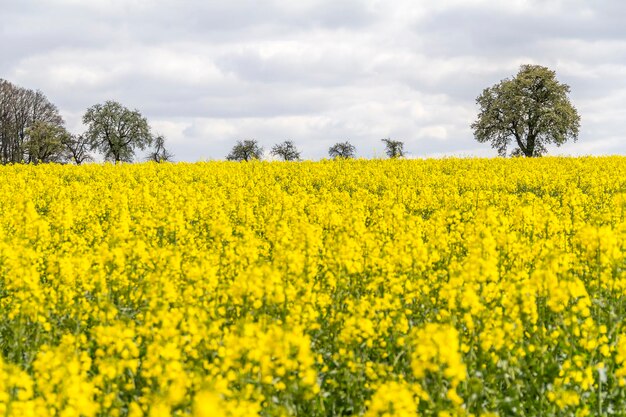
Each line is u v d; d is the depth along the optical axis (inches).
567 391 295.1
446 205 915.4
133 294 455.5
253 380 287.4
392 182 1152.2
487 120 3294.8
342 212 783.1
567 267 397.7
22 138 3782.0
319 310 428.5
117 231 568.1
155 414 219.3
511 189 1142.3
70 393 240.2
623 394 316.5
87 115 3570.4
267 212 820.0
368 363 325.7
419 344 273.1
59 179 1195.3
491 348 339.6
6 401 245.0
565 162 1540.4
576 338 354.3
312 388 296.2
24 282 402.3
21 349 371.9
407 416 225.0
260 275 373.7
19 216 636.7
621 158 1665.8
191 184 1130.0
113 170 1386.6
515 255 523.8
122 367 284.7
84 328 410.3
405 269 461.4
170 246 559.2
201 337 315.0
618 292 407.5
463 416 270.8
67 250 568.1
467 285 367.2
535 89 3341.5
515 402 312.5
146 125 3634.4
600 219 660.7
